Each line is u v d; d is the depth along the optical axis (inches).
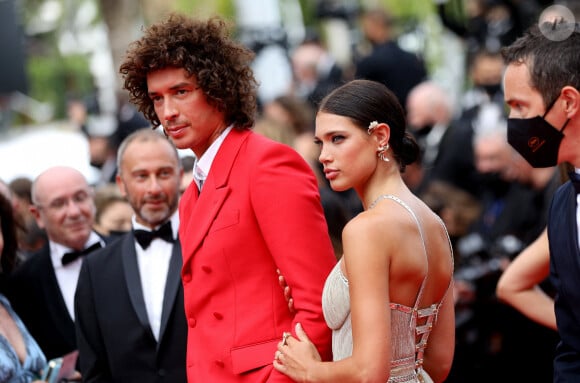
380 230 250.2
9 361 339.3
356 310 248.1
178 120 290.8
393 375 254.5
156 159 344.8
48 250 392.2
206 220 287.3
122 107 817.5
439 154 637.3
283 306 281.4
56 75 1418.6
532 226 497.4
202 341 287.4
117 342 337.1
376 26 778.2
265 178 280.1
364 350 245.6
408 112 749.3
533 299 315.3
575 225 261.4
